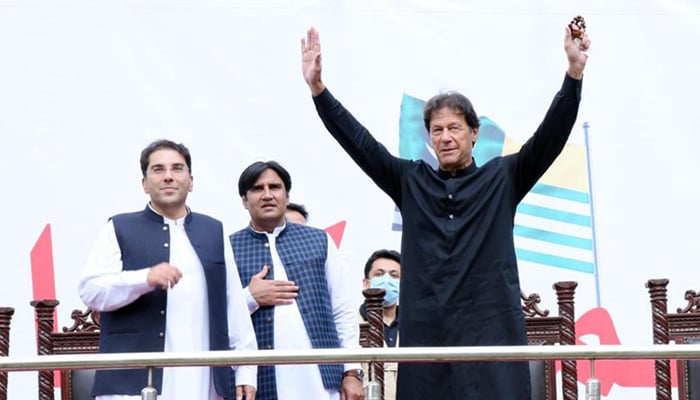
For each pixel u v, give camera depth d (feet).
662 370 37.19
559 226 44.34
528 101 45.09
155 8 45.37
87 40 45.14
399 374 30.45
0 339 36.22
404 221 30.99
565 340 37.19
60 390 37.73
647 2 45.65
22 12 45.06
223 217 44.42
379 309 36.29
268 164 35.19
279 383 33.68
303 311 34.14
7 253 43.78
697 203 44.62
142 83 45.01
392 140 45.06
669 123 45.01
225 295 32.42
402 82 45.27
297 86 45.27
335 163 44.78
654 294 37.42
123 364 26.96
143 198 44.50
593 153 44.80
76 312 36.99
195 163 44.70
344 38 45.44
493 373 29.91
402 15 45.52
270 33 45.50
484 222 30.37
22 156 44.37
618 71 45.29
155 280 30.81
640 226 44.45
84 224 44.21
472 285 30.12
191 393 31.53
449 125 30.86
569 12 45.52
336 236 44.34
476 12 45.52
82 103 44.80
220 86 45.14
